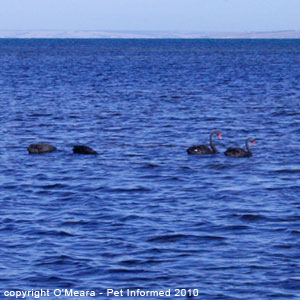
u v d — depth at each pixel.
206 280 32.09
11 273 32.97
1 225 40.81
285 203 46.25
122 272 33.09
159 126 84.06
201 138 75.56
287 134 78.06
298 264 34.06
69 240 37.91
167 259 34.88
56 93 128.12
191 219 42.12
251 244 37.19
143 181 53.28
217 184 52.19
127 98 118.31
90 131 80.12
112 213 43.59
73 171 57.03
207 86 145.38
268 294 30.47
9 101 112.25
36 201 47.06
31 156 64.00
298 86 144.62
